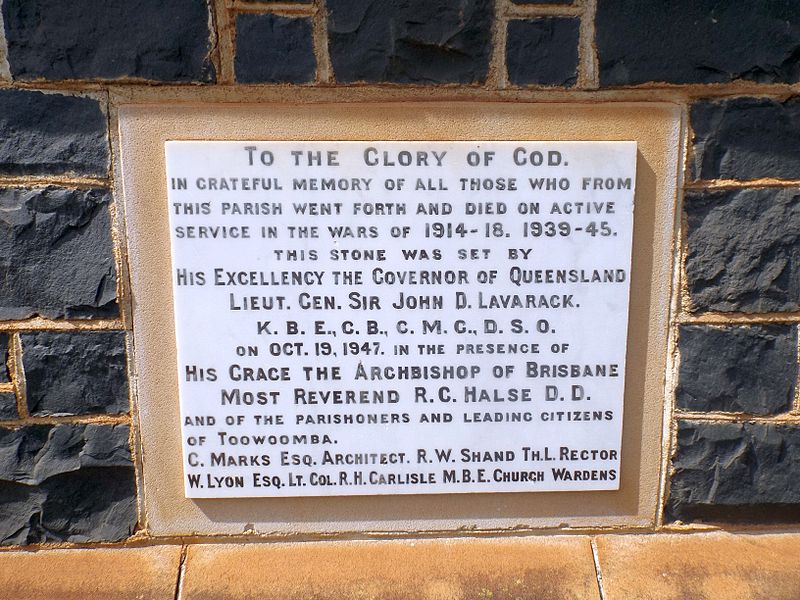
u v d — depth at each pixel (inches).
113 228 77.9
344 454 82.7
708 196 78.9
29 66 74.2
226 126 76.6
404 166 77.0
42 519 82.8
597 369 81.6
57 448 81.4
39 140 75.8
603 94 77.2
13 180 76.4
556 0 74.7
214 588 80.4
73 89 75.3
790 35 75.4
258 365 80.4
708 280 80.2
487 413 82.3
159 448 82.4
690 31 75.3
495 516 85.4
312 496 83.9
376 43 75.0
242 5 74.0
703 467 83.8
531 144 77.0
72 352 79.7
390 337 80.2
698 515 85.4
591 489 84.4
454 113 77.1
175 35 74.2
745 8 75.1
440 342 80.5
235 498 83.7
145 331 80.0
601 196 78.2
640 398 83.0
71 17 73.3
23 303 78.3
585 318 80.5
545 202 78.1
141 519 83.7
